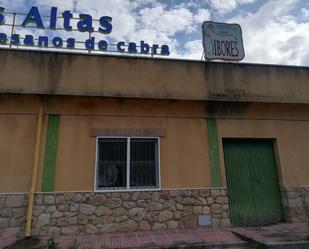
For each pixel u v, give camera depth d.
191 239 5.79
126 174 6.89
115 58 7.12
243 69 7.75
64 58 6.87
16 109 6.75
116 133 7.01
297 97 7.80
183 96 7.16
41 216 6.23
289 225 7.02
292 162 7.75
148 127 7.23
